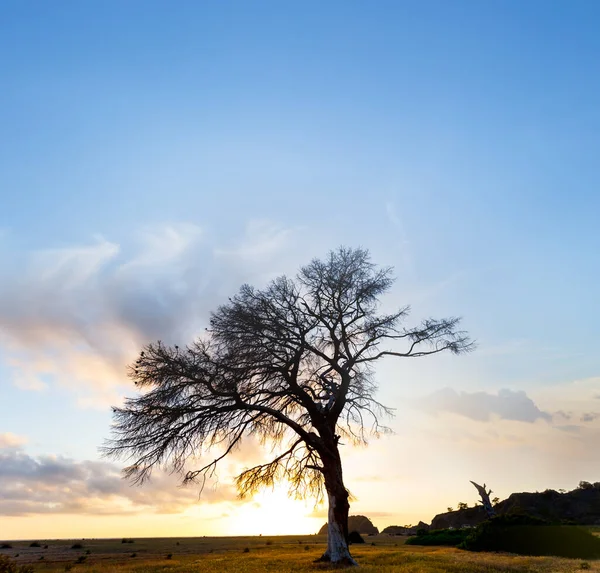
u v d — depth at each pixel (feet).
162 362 78.33
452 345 91.09
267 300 86.94
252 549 123.03
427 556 88.89
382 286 91.66
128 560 93.81
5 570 54.03
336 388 89.97
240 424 83.20
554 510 218.59
